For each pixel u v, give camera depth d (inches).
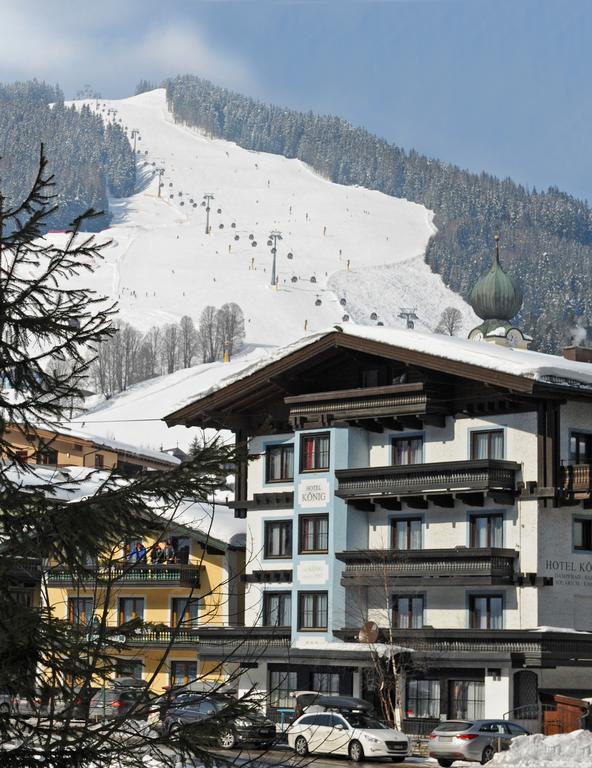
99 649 564.1
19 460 593.0
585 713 2506.2
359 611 3004.4
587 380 2829.7
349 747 2288.4
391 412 2962.6
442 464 2854.3
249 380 3174.2
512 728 2320.4
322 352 3088.1
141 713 561.6
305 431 3117.6
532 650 2674.7
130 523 569.0
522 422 2829.7
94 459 4259.4
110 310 606.9
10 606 549.3
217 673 3070.9
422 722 2805.1
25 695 540.7
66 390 592.7
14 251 587.8
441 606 2891.2
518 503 2807.6
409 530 2992.1
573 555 2827.3
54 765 542.9
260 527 3245.6
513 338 4768.7
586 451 2854.3
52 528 560.7
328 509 3043.8
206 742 561.6
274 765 583.2
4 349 580.7
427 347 2883.9
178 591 3262.8
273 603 3186.5
